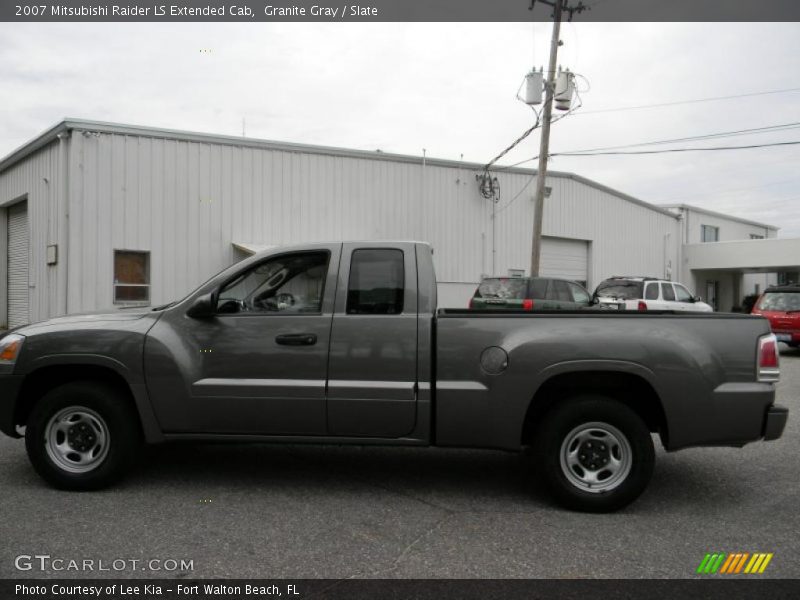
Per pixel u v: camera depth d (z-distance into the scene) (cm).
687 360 457
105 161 1416
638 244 2802
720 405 456
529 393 464
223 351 485
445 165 1956
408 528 428
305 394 477
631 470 457
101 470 488
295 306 496
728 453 649
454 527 432
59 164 1438
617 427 459
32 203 1628
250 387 480
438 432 474
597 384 478
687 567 372
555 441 462
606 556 386
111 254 1423
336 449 637
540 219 1822
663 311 511
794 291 1608
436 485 526
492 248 2092
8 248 1917
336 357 478
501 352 468
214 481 526
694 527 438
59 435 496
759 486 536
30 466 562
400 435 479
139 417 503
